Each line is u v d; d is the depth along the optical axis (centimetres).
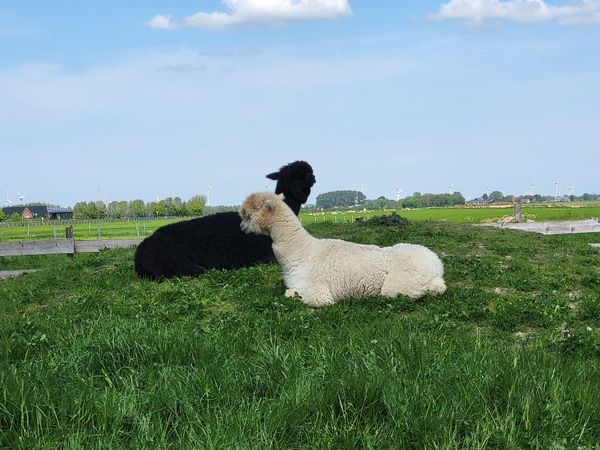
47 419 319
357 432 315
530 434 310
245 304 511
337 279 510
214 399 345
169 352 383
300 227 528
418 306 504
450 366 362
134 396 341
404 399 334
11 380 343
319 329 448
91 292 572
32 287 634
